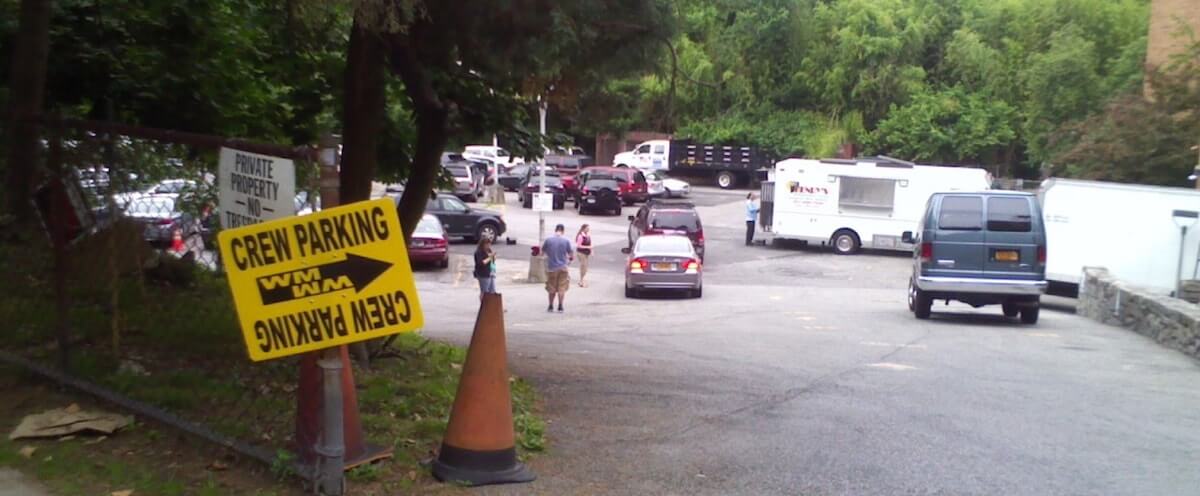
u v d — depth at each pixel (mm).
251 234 5352
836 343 14680
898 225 36719
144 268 7555
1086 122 33625
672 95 9781
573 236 40000
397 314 5418
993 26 54719
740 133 58062
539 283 29281
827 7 55625
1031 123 46812
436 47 8562
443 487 5961
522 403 8188
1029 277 18109
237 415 6504
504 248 36750
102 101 11250
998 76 53281
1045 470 7008
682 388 9633
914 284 19844
